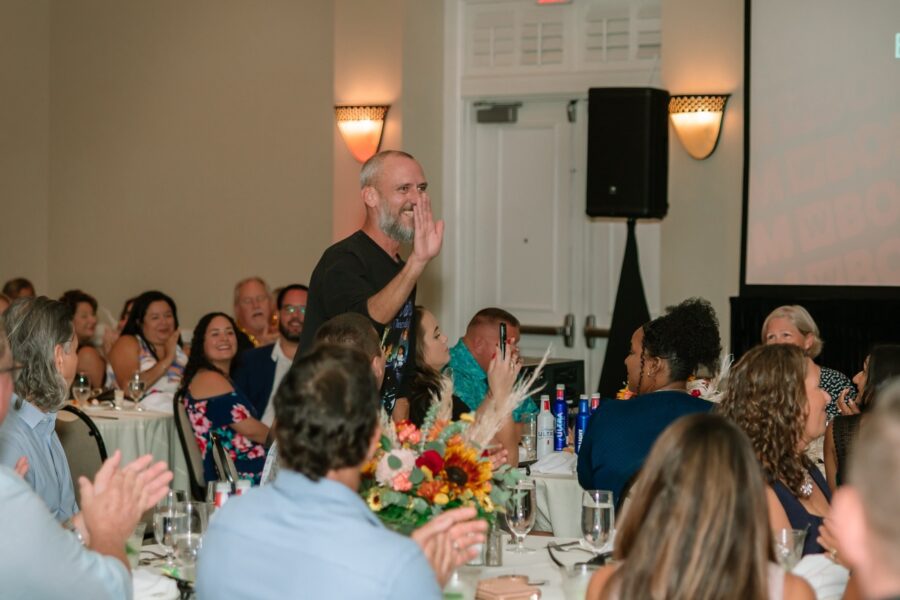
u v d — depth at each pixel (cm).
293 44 825
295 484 187
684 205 665
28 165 916
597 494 265
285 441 186
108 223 900
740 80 649
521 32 757
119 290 898
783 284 640
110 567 209
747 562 168
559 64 748
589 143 624
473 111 779
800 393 287
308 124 822
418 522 230
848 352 616
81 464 468
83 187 909
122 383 649
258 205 841
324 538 181
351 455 186
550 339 764
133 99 888
